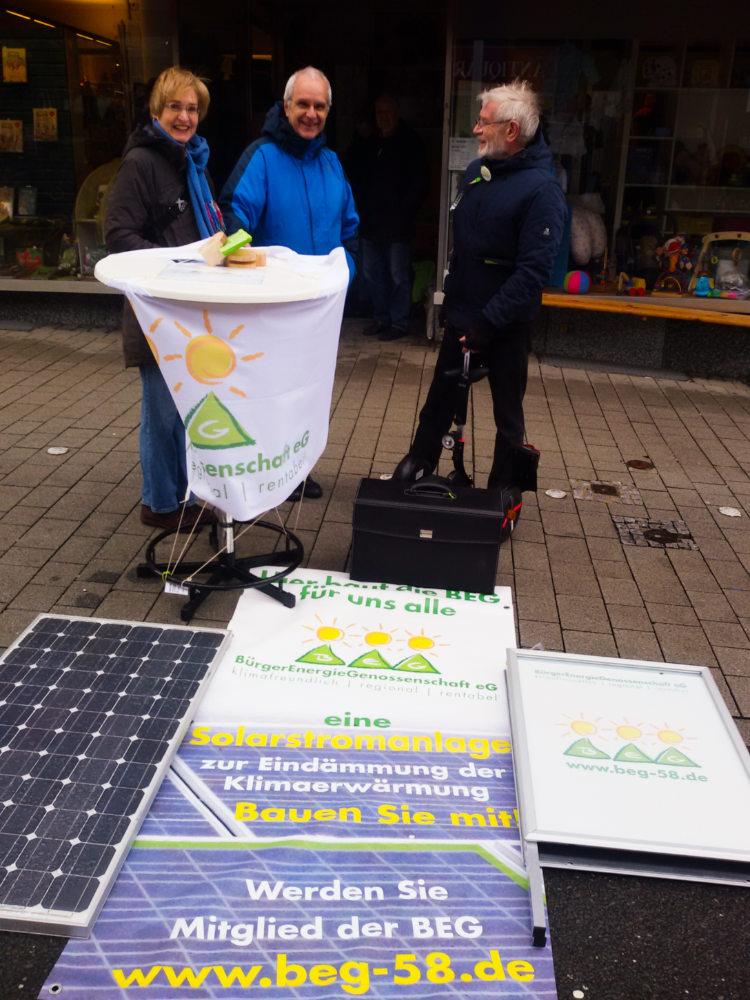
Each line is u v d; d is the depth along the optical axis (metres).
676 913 2.40
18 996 2.07
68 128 7.25
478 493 3.77
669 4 6.64
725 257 7.13
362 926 2.26
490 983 2.15
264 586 3.50
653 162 7.01
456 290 4.11
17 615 3.44
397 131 7.14
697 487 5.03
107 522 4.18
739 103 6.81
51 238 7.48
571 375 7.06
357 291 8.39
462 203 4.03
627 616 3.69
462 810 2.64
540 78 6.90
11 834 2.39
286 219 4.12
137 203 3.54
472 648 3.38
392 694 3.11
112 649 3.17
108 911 2.26
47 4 6.97
